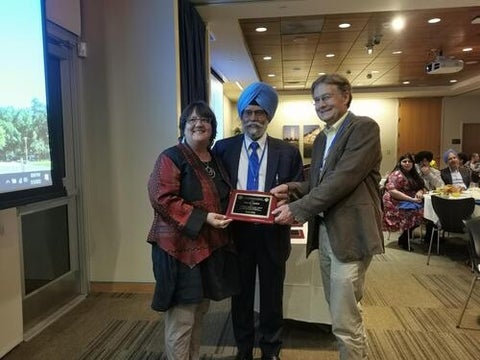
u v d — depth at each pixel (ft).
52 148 9.36
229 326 9.04
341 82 5.85
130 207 11.27
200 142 5.79
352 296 5.72
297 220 5.70
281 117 36.86
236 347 8.05
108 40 11.04
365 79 29.43
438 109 35.60
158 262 5.58
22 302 8.70
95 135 11.25
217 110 24.67
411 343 8.21
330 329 8.52
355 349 5.80
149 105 11.05
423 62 23.59
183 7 11.54
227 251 6.05
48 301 9.81
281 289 6.89
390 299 10.75
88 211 11.39
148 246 11.29
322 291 8.18
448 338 8.43
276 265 6.74
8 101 7.03
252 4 12.71
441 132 35.65
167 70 10.96
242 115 6.60
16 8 7.16
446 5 12.82
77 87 11.00
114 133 11.19
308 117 36.60
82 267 11.25
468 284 11.98
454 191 14.96
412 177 16.63
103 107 11.17
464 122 35.47
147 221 11.24
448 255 15.40
